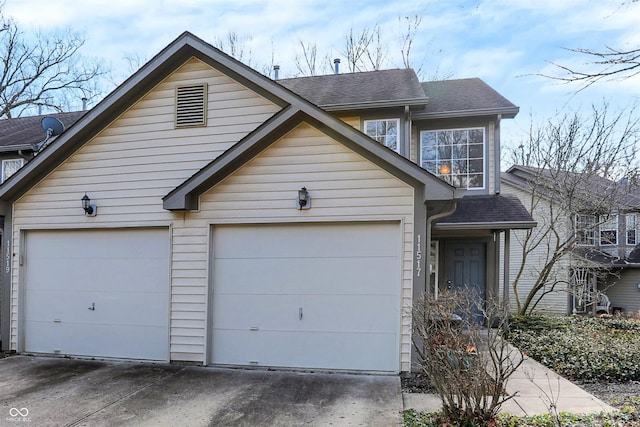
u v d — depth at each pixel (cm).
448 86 1035
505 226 773
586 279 1220
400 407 432
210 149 661
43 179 694
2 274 703
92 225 672
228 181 612
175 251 629
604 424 358
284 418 407
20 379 542
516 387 495
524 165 1248
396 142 835
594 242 1325
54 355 671
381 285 572
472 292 648
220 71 667
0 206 697
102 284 666
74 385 516
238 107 659
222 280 613
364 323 573
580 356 592
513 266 1284
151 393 484
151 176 668
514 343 712
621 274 1417
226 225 614
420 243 556
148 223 653
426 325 415
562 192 1058
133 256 657
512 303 1268
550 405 386
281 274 599
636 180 1075
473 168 882
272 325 597
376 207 570
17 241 698
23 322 690
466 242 936
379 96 838
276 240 603
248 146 582
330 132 583
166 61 664
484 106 854
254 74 630
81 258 677
